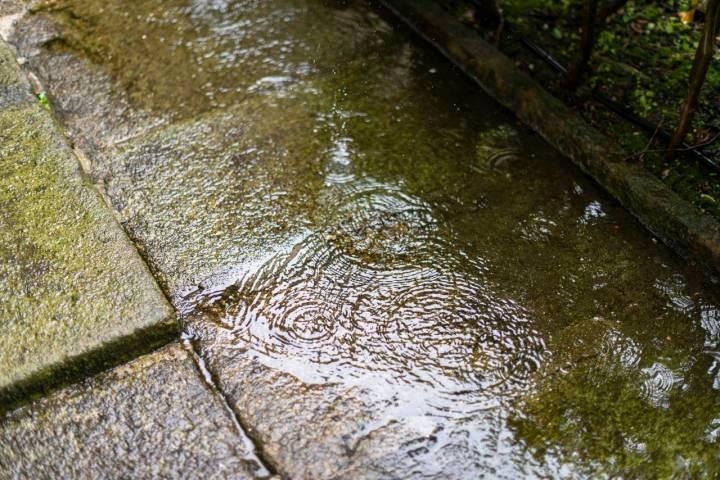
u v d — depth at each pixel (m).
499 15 3.72
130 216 2.77
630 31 3.78
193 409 2.15
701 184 2.93
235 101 3.33
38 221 2.57
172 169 2.97
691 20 3.81
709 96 3.38
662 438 2.12
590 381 2.27
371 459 2.05
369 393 2.22
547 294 2.54
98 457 2.02
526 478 2.03
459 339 2.39
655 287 2.57
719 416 2.19
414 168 3.03
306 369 2.28
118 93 3.36
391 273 2.60
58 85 3.40
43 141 2.89
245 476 2.00
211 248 2.65
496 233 2.76
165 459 2.02
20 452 2.03
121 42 3.67
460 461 2.06
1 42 3.48
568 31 3.80
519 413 2.18
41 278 2.38
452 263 2.64
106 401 2.16
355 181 2.96
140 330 2.25
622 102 3.35
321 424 2.13
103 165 2.99
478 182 2.98
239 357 2.30
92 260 2.44
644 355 2.35
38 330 2.22
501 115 3.33
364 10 3.96
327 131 3.19
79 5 3.91
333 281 2.56
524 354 2.35
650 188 2.79
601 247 2.72
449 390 2.24
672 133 3.16
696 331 2.43
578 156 3.04
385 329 2.41
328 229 2.75
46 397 2.16
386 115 3.30
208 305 2.46
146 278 2.40
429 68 3.59
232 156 3.03
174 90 3.38
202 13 3.88
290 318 2.43
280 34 3.77
